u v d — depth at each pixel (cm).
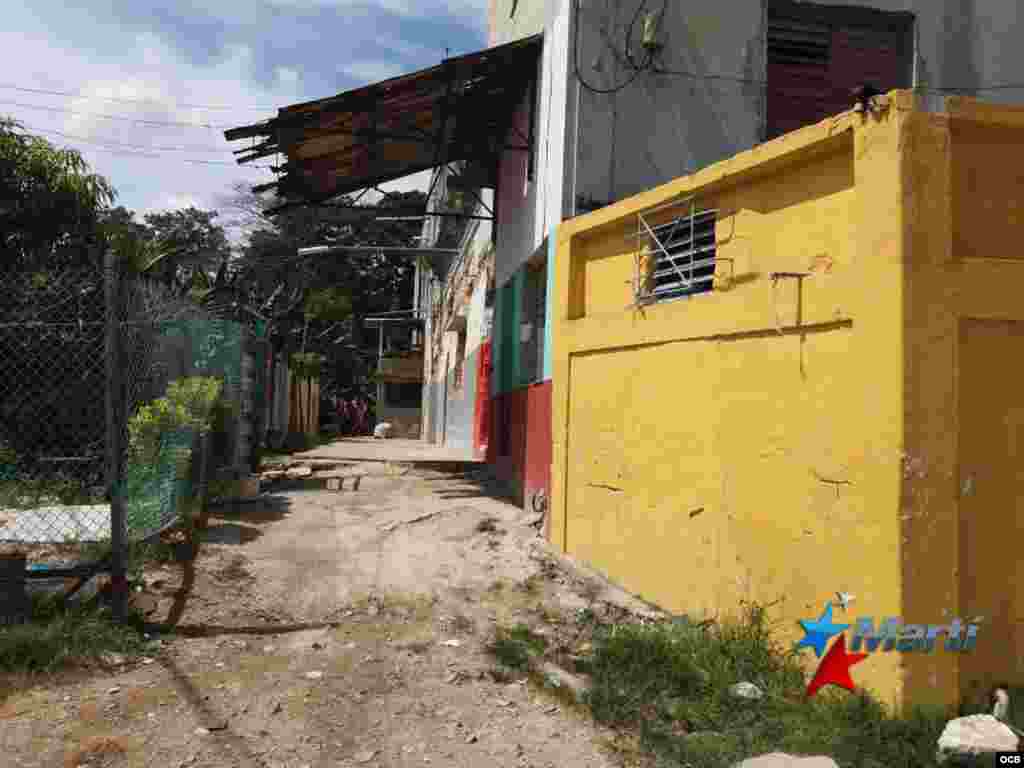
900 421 390
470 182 1277
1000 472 406
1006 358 411
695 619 521
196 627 486
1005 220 421
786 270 476
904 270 395
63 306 815
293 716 379
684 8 786
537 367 859
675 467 561
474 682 431
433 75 844
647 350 601
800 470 451
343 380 3962
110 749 337
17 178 933
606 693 415
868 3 806
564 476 712
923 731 364
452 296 1991
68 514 646
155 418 591
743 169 500
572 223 718
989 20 826
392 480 1110
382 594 576
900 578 385
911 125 402
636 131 772
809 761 335
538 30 918
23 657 408
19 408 793
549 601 579
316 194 1134
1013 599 402
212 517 760
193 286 1218
